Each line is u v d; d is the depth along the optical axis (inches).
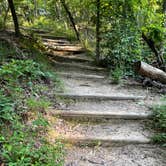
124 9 184.9
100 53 221.5
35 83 123.2
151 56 183.6
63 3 317.4
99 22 213.6
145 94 137.6
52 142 89.5
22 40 197.6
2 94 97.0
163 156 90.0
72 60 218.1
